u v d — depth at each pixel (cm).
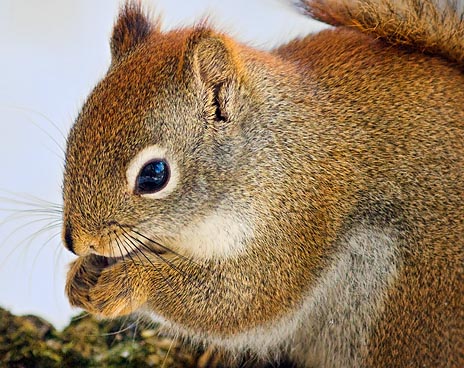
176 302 145
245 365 147
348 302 146
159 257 145
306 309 146
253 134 145
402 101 146
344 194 145
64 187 143
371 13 147
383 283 146
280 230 145
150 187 143
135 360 145
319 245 145
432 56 147
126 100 143
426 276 145
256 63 146
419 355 145
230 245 145
